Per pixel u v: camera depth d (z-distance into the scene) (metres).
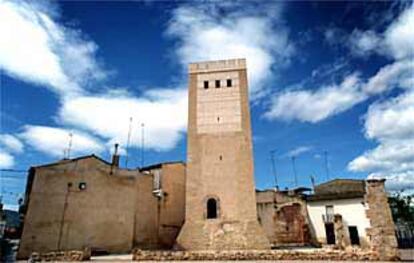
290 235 37.94
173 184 37.66
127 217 31.05
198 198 28.31
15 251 26.66
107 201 30.38
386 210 19.33
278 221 38.38
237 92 31.52
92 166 30.56
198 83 32.59
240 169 28.69
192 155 29.73
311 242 38.06
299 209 39.16
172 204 36.88
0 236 31.17
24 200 29.75
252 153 29.09
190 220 27.67
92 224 28.94
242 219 27.06
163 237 34.66
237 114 30.67
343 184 43.78
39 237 26.52
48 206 27.52
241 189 28.03
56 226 27.34
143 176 34.34
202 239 26.69
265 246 25.75
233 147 29.53
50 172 28.42
